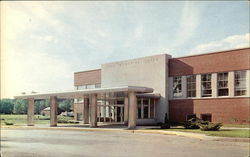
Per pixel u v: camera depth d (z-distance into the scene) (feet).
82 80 131.23
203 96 86.48
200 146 38.93
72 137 53.72
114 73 110.93
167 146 38.99
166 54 95.20
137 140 46.98
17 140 49.19
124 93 83.05
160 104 94.53
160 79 95.20
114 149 36.22
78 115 131.03
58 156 31.40
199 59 87.81
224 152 33.58
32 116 96.78
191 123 69.41
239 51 79.20
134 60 104.17
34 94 92.84
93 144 41.98
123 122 95.86
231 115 79.36
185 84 90.63
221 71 82.48
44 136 56.80
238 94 78.95
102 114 104.42
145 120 90.89
